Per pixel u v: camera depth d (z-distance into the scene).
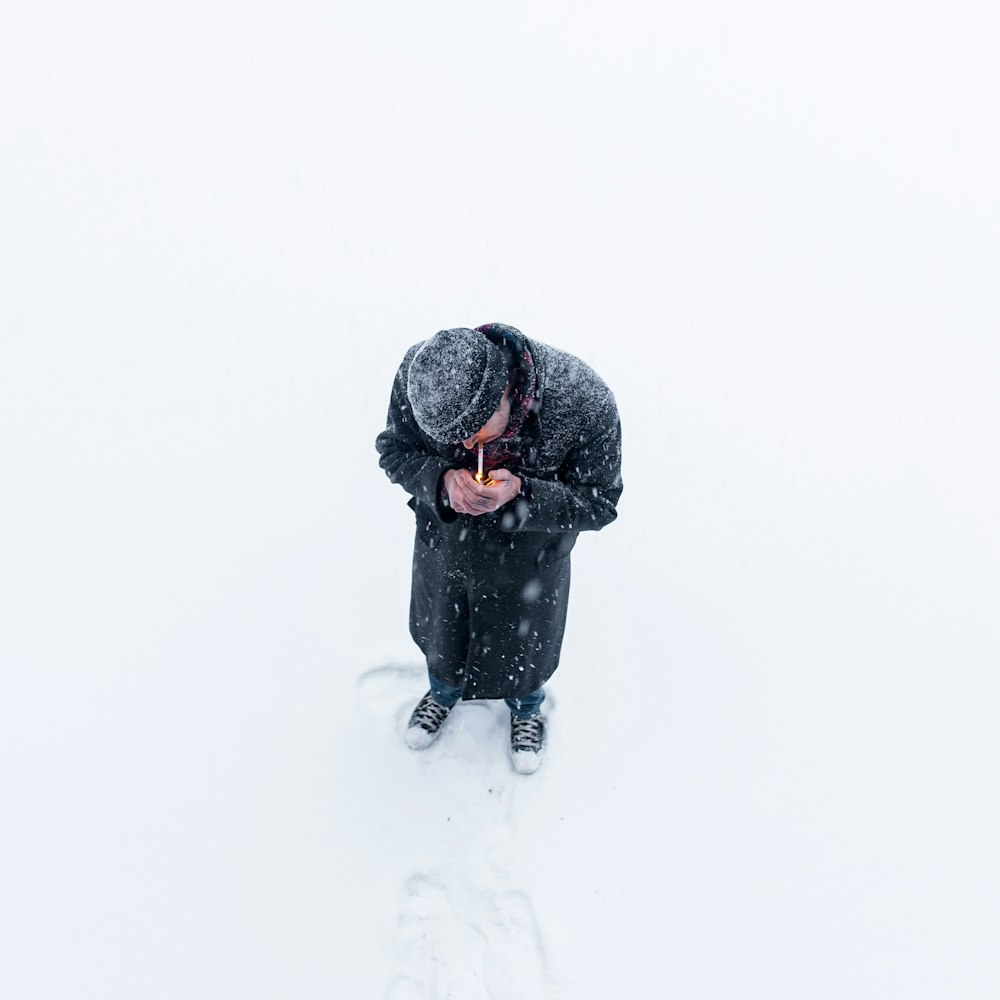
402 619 2.92
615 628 2.98
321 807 2.38
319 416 3.80
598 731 2.63
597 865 2.30
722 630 3.01
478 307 4.77
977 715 2.78
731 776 2.54
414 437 1.92
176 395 3.82
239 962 2.08
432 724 2.52
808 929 2.22
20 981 2.02
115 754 2.47
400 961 2.10
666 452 3.88
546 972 2.09
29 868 2.21
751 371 4.54
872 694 2.83
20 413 3.61
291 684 2.69
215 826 2.32
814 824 2.44
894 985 2.13
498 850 2.32
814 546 3.41
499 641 2.15
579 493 1.87
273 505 3.34
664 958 2.14
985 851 2.41
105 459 3.46
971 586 3.28
